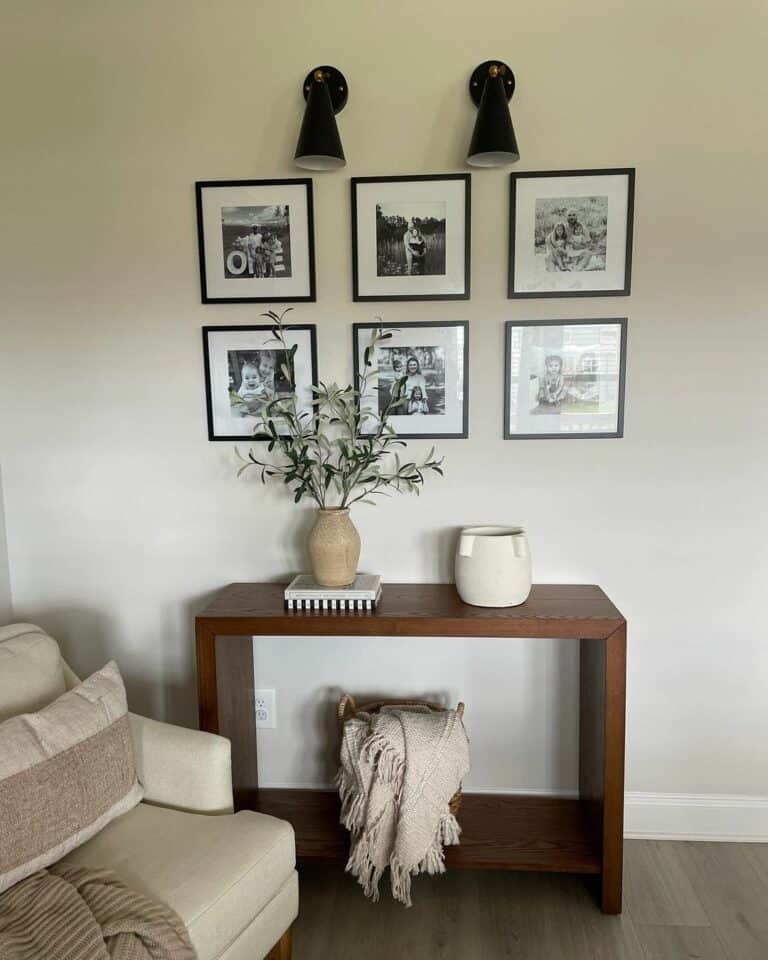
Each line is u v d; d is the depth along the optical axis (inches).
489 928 72.9
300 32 80.4
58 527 89.4
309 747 90.0
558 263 81.0
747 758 86.1
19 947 47.6
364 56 80.1
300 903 76.8
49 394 87.6
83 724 60.8
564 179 79.7
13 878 52.9
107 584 89.7
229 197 82.7
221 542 88.2
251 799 86.2
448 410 84.0
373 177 81.1
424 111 80.3
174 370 86.0
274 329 83.6
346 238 82.7
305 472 80.4
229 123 82.1
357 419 84.5
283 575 88.1
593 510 84.2
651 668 85.8
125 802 62.4
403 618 73.2
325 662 89.0
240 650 83.0
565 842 77.7
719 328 80.7
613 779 73.0
